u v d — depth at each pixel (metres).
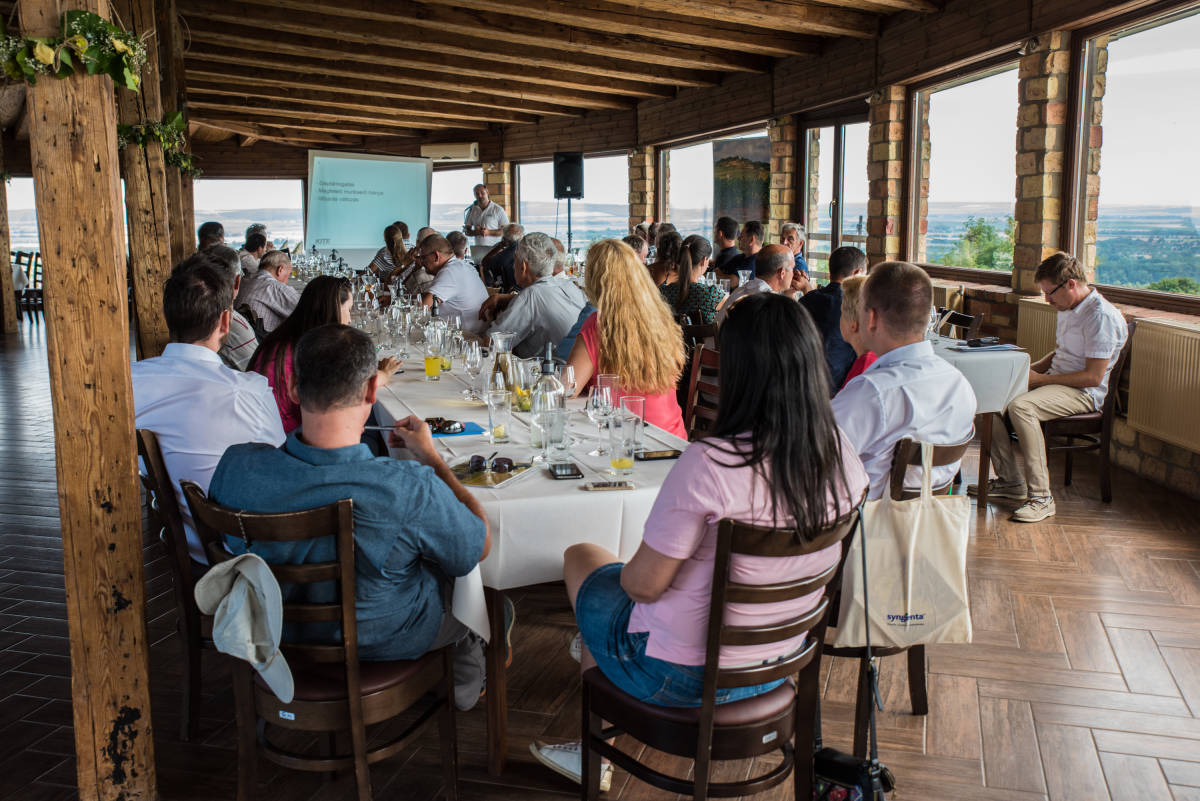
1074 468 5.19
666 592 1.79
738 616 1.77
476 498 2.17
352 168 13.66
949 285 7.00
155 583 3.63
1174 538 4.07
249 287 6.09
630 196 13.01
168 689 2.83
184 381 2.49
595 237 14.44
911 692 2.68
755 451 1.67
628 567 1.78
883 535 2.16
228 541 1.95
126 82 1.96
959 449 2.29
